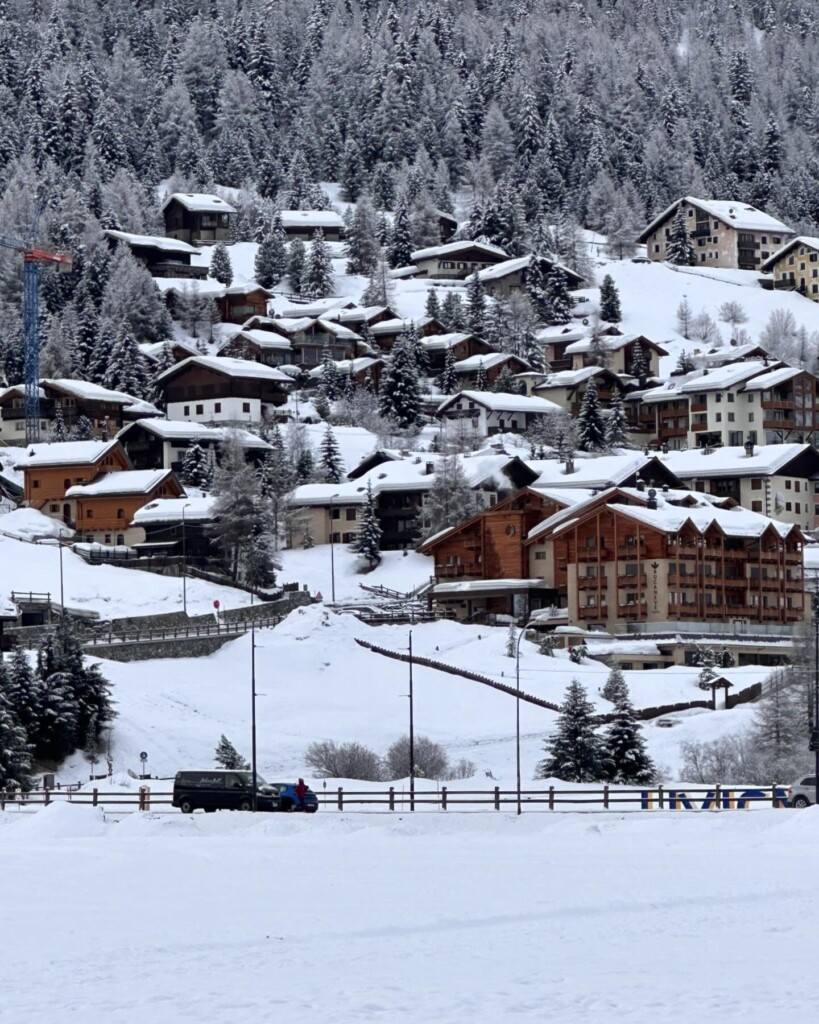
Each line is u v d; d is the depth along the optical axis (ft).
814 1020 169.27
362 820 443.32
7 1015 177.06
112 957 217.36
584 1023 168.45
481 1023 169.07
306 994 187.01
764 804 500.33
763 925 239.30
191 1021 172.35
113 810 501.56
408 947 222.89
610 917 251.19
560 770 615.57
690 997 181.78
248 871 327.06
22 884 307.17
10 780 607.37
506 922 247.70
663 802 492.54
